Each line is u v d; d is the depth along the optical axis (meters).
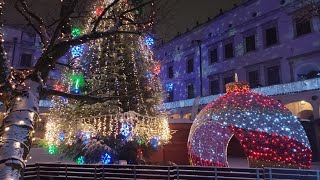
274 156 9.07
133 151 13.30
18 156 4.74
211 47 36.19
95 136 13.02
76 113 12.80
